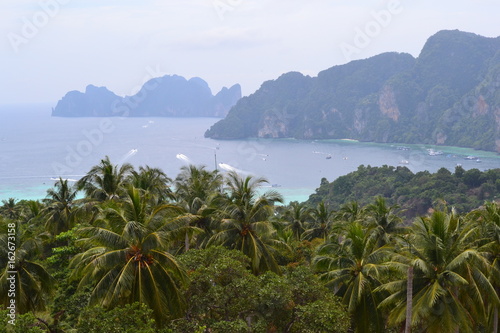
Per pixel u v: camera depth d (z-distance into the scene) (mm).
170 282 22922
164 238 22703
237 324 22438
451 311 23406
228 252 29109
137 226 21875
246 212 33406
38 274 27031
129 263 22109
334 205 178250
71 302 27094
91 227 22719
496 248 26750
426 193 162125
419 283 24797
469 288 24828
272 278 25766
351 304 26609
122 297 23188
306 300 26156
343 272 28297
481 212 29922
